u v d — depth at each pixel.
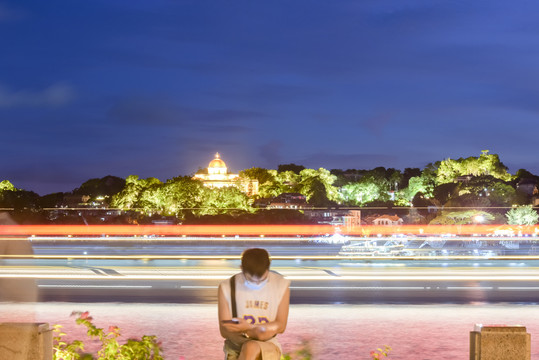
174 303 23.58
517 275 35.03
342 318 20.12
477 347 9.15
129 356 10.15
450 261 49.22
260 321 7.20
